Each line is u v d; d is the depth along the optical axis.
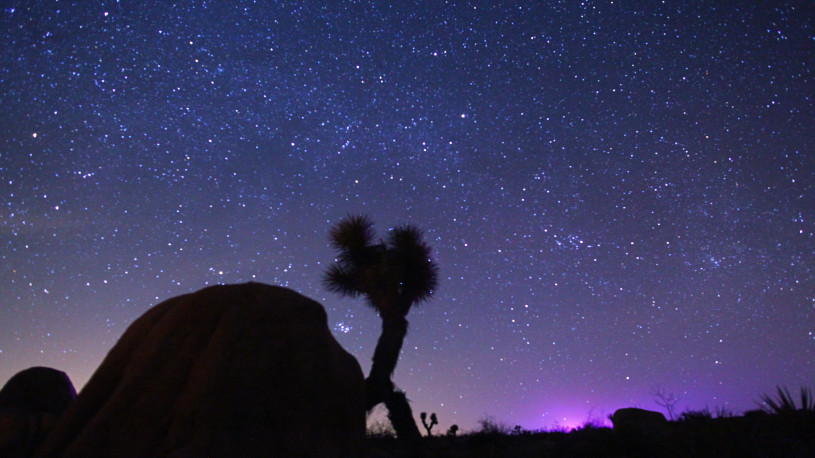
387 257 11.42
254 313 4.09
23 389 5.29
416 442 8.88
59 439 3.69
